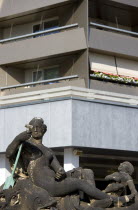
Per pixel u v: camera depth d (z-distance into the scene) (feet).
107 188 44.52
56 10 118.32
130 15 122.52
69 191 37.47
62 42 111.75
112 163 114.73
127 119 95.66
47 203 36.81
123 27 126.41
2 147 95.76
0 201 38.63
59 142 89.61
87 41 109.19
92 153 101.86
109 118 93.35
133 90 116.98
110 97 95.96
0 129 96.53
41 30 124.26
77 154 90.27
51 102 91.20
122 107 95.20
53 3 114.93
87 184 37.68
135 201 38.86
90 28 110.63
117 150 94.63
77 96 92.22
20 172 39.50
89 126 90.63
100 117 92.27
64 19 117.60
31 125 39.45
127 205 38.60
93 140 90.89
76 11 113.09
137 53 116.67
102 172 116.26
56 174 37.83
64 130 89.25
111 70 114.52
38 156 39.04
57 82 118.32
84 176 38.75
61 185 37.52
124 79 115.34
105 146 92.27
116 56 116.06
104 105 92.94
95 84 110.32
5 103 98.12
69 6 115.24
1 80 122.21
